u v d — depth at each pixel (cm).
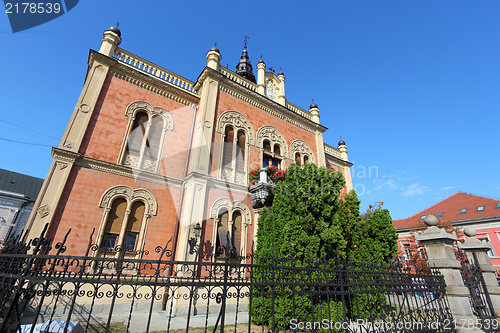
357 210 941
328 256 787
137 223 984
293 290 409
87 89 1016
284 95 1662
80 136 939
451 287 552
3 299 378
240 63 2361
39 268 334
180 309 822
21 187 2567
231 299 946
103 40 1138
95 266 326
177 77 1331
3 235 2008
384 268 520
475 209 2550
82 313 747
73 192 880
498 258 2166
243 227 1129
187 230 961
